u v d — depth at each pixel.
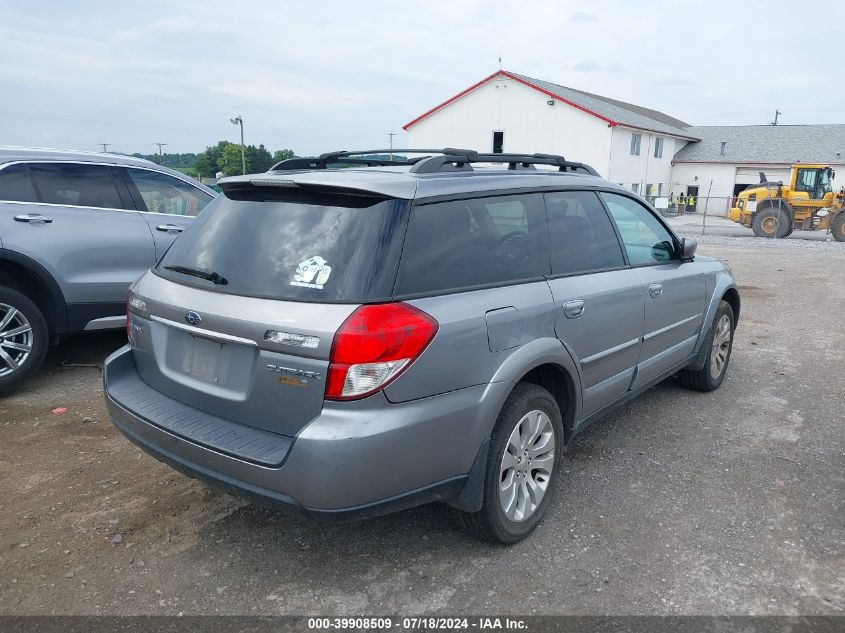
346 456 2.47
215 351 2.87
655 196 42.12
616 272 3.95
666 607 2.79
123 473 3.95
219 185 3.27
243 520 3.45
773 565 3.10
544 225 3.52
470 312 2.84
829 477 4.00
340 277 2.63
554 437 3.40
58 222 5.36
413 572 3.02
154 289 3.16
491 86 36.56
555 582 2.95
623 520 3.48
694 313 4.93
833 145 42.91
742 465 4.16
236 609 2.76
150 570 3.02
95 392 5.31
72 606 2.76
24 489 3.73
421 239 2.82
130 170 5.98
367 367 2.49
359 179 2.89
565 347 3.37
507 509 3.15
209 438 2.74
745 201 26.06
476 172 3.35
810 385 5.79
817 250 18.88
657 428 4.75
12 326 5.15
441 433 2.72
